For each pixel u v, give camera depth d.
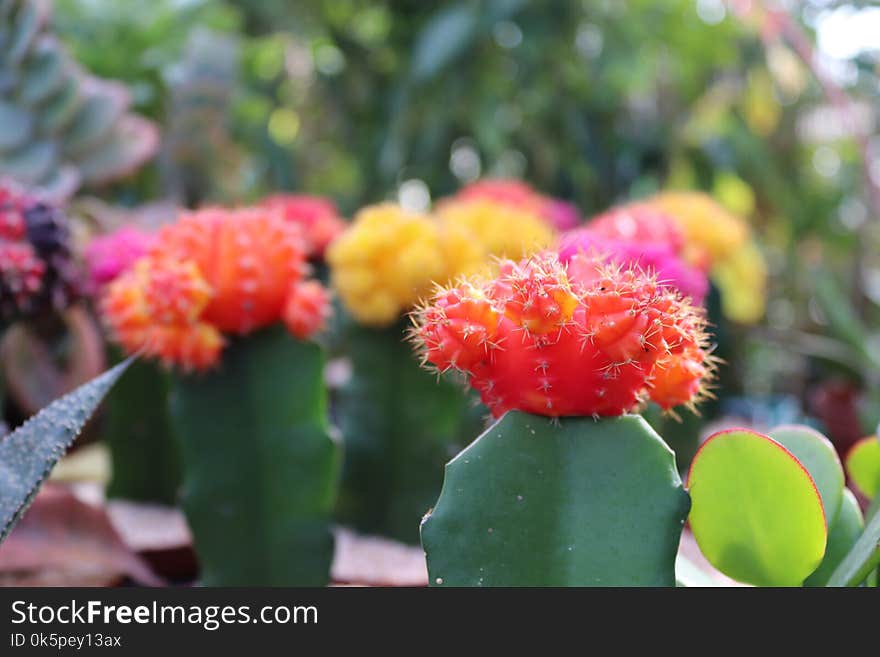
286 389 0.32
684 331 0.24
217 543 0.32
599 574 0.23
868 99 0.79
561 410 0.23
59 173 0.49
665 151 0.86
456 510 0.23
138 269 0.32
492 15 0.74
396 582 0.37
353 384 0.40
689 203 0.45
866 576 0.24
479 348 0.23
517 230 0.42
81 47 0.67
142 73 0.68
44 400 0.42
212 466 0.32
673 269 0.34
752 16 0.53
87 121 0.51
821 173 0.93
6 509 0.24
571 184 0.87
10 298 0.34
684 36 0.82
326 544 0.33
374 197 0.89
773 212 0.90
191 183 0.61
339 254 0.38
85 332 0.42
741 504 0.24
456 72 0.80
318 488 0.33
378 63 0.88
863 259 0.83
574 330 0.23
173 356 0.32
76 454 0.49
